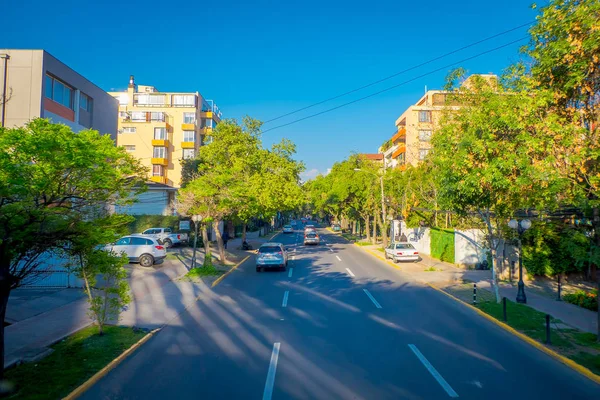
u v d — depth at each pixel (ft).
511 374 26.94
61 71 72.64
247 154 88.07
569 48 34.68
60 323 38.60
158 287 59.93
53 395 23.06
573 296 51.16
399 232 138.41
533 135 37.42
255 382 25.21
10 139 21.52
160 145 180.65
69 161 22.52
